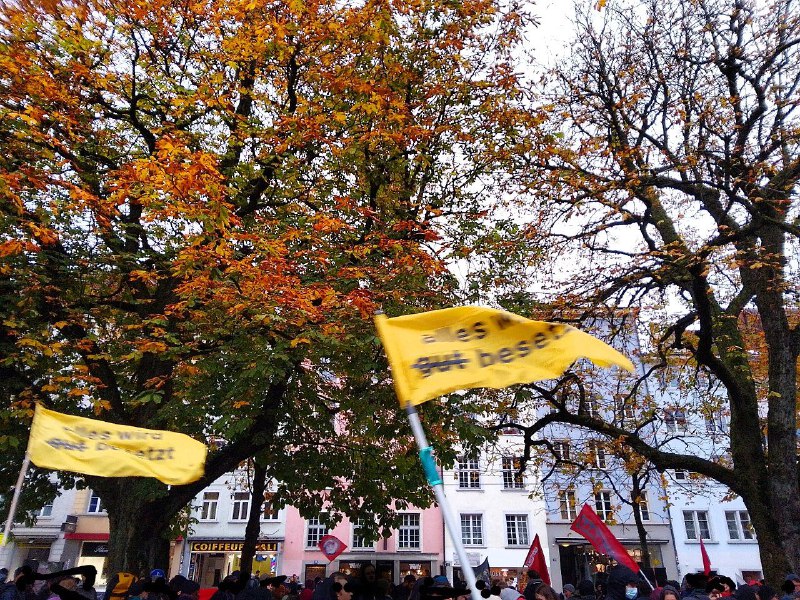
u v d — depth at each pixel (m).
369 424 12.78
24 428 10.25
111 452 5.27
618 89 13.85
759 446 12.47
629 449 15.97
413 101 13.18
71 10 10.13
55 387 9.64
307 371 12.70
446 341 3.88
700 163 12.26
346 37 11.68
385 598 8.95
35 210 9.95
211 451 13.70
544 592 7.39
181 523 16.17
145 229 12.02
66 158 10.62
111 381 11.20
